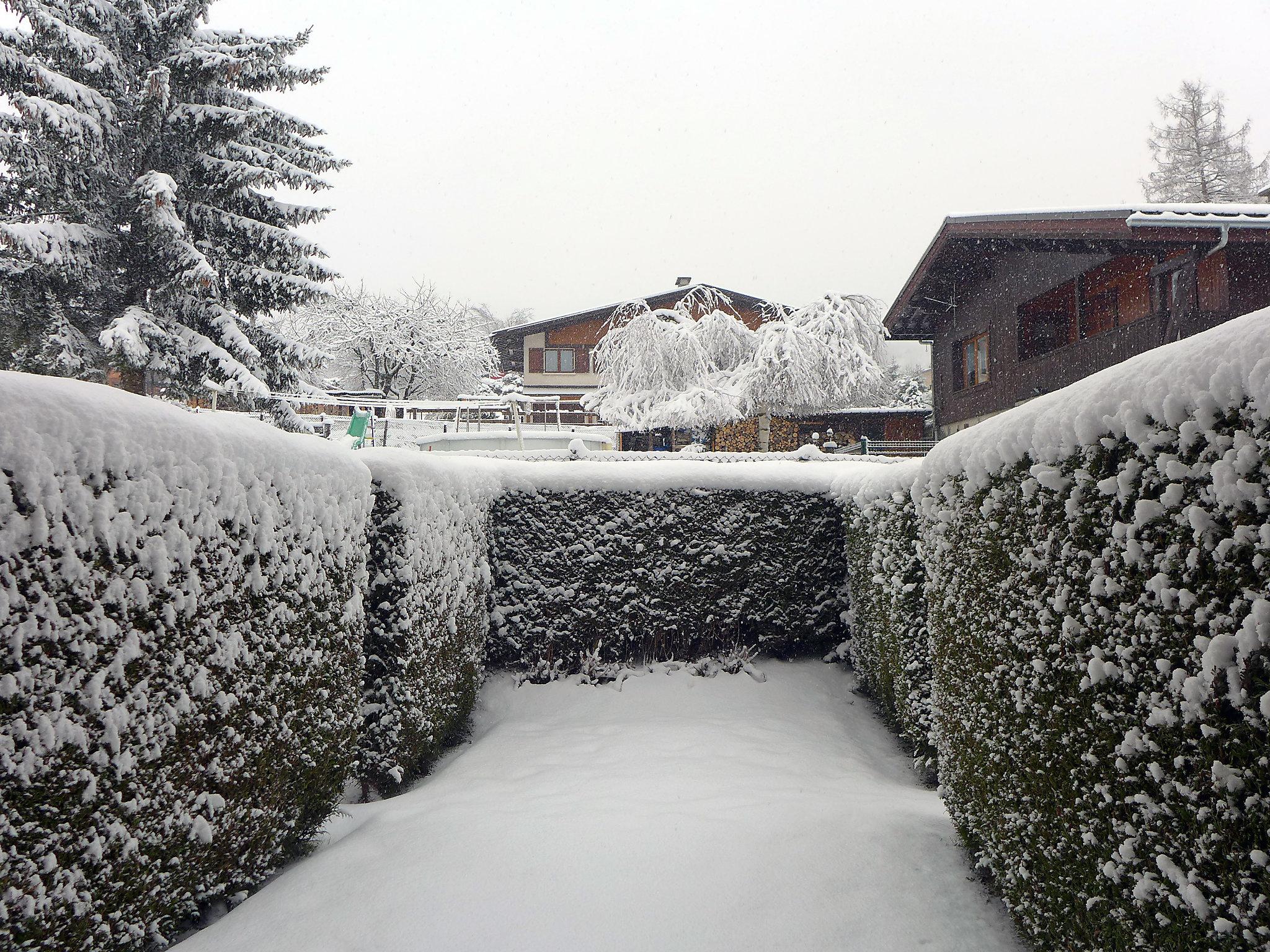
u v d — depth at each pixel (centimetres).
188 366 1725
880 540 450
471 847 278
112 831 191
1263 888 118
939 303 1930
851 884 253
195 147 1830
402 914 238
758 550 583
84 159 1631
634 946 224
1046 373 1472
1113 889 164
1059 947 192
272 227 1880
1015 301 1588
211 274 1666
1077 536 178
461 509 464
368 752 361
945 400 1977
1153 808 147
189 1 1806
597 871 260
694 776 364
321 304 1997
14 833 165
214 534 230
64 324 1603
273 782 263
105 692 188
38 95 1611
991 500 236
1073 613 181
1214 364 132
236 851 246
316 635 293
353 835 305
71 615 179
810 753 414
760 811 306
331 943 226
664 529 580
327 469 306
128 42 1797
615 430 2400
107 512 189
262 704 254
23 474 169
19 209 1717
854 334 2273
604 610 571
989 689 238
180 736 216
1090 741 174
